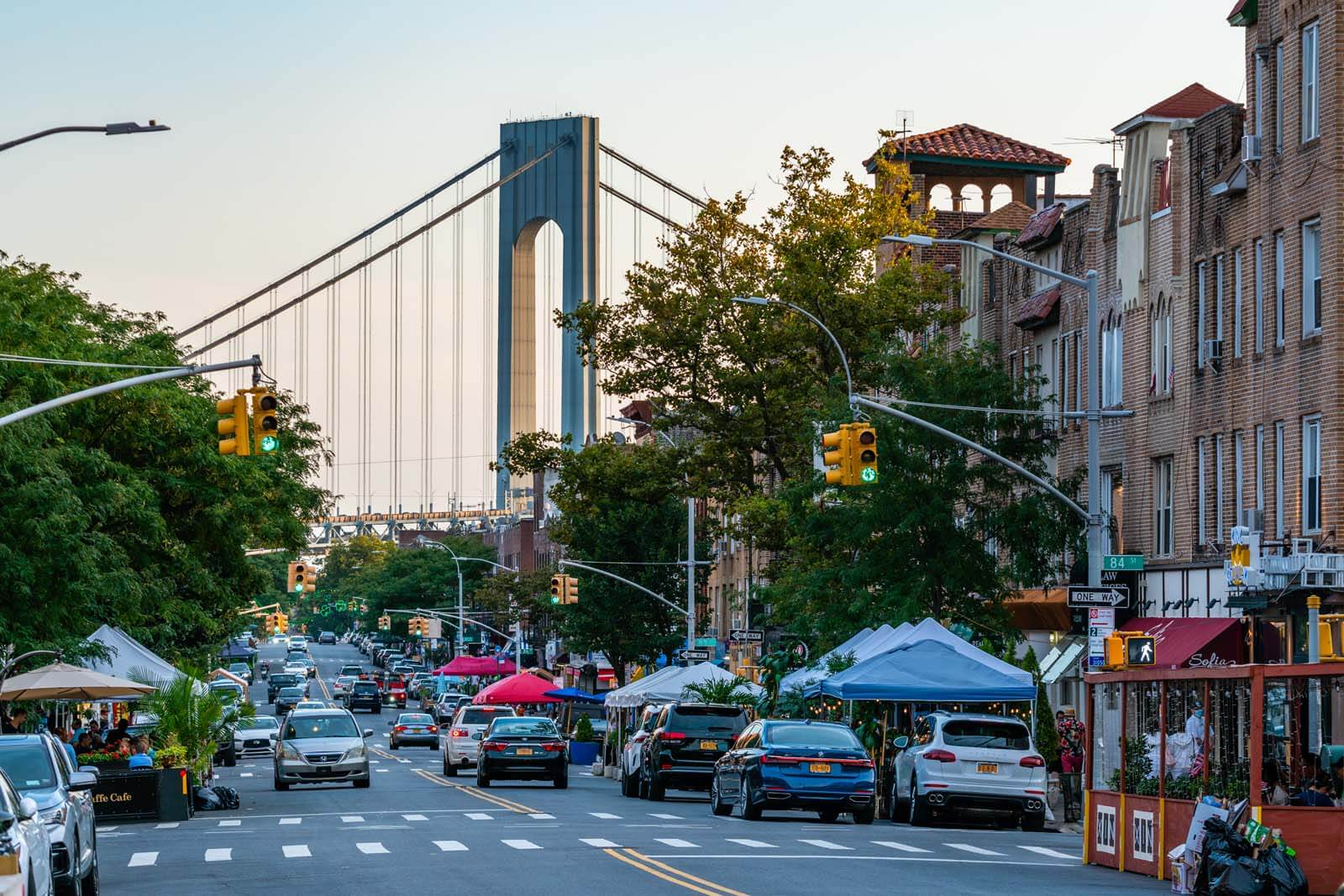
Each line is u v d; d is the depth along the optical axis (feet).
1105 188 168.25
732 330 189.67
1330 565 116.67
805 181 191.11
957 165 252.83
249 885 73.36
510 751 164.35
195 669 144.77
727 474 194.59
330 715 169.07
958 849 91.81
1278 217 132.26
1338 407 123.03
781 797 110.73
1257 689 68.90
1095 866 84.53
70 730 170.09
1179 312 151.23
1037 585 157.99
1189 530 147.43
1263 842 66.54
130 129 85.25
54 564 132.05
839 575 161.17
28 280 163.02
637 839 95.86
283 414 191.83
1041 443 159.33
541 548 524.11
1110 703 90.38
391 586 606.96
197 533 175.52
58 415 148.66
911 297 186.19
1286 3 130.11
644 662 288.92
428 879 74.28
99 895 71.41
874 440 110.93
